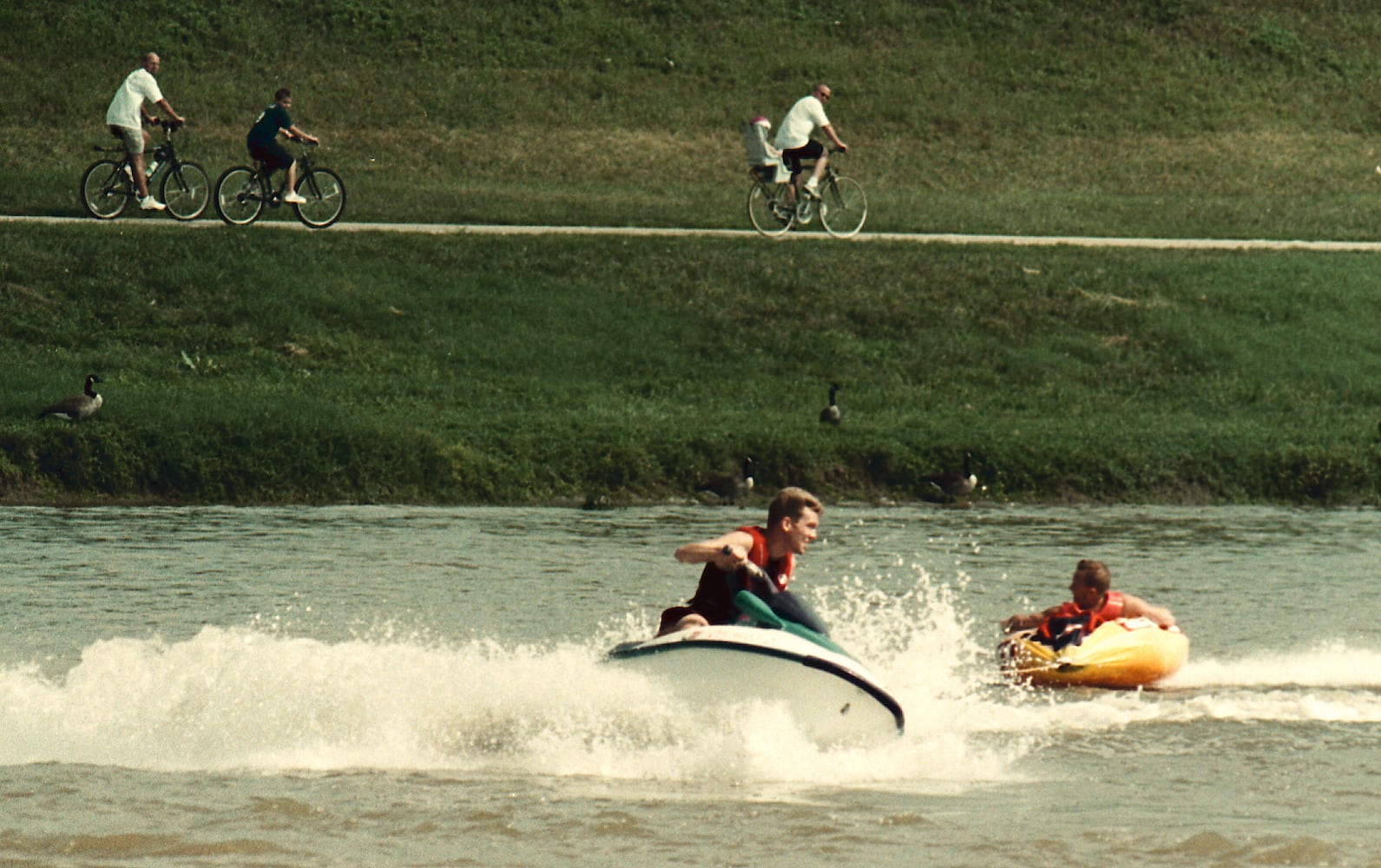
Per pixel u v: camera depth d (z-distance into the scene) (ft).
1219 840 69.21
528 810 72.74
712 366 253.65
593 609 128.57
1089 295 282.77
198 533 166.20
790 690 82.38
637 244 288.71
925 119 435.94
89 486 190.80
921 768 82.94
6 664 101.50
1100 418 239.71
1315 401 256.52
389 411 222.69
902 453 209.05
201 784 75.92
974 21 487.20
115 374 229.66
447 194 343.05
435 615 124.77
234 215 284.61
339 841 67.77
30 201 305.12
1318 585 148.05
